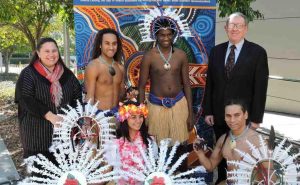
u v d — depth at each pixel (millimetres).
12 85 16156
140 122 3053
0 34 13680
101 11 4117
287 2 8820
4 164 5352
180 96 3611
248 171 2580
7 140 6891
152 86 3621
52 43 3164
